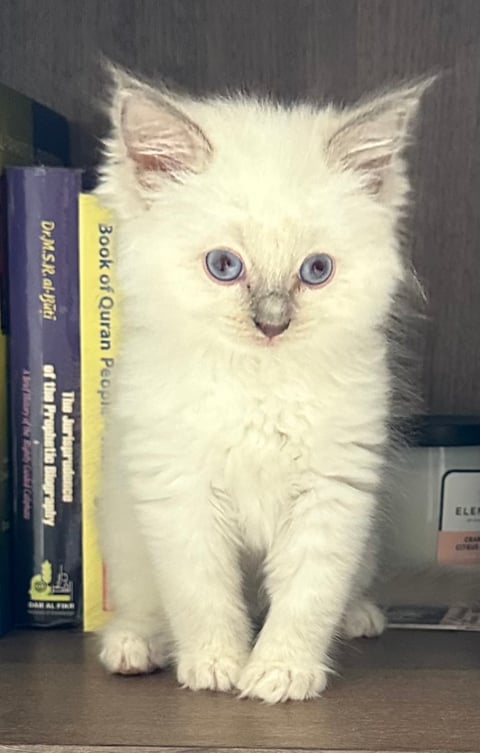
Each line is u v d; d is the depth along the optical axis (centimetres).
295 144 82
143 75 107
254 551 90
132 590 89
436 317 109
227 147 82
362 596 93
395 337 97
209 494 85
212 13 107
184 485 84
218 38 107
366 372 85
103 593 92
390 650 87
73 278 90
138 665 81
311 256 79
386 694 76
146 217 82
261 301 77
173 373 83
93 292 90
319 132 84
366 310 81
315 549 84
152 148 82
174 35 107
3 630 90
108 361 91
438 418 102
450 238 109
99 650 86
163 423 83
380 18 106
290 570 85
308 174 81
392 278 83
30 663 84
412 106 83
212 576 85
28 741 67
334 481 84
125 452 85
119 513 88
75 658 85
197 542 84
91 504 91
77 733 69
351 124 82
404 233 95
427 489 97
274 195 79
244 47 107
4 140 90
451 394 110
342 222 80
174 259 79
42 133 101
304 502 85
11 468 91
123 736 68
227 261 78
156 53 107
